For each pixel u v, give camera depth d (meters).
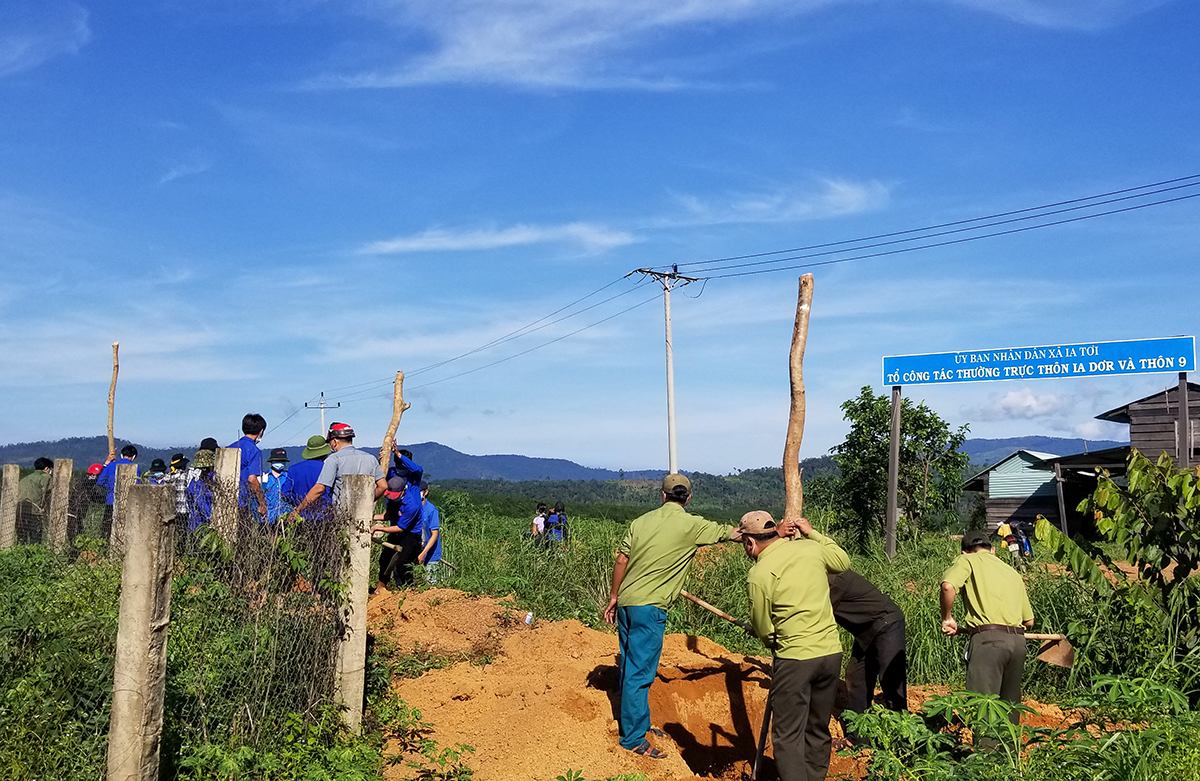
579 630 7.81
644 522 6.11
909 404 24.30
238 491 5.61
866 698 6.51
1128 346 17.03
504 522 17.38
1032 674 8.24
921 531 22.81
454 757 5.42
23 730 4.29
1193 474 7.88
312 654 5.54
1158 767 4.75
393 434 14.26
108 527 9.79
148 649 4.06
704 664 6.93
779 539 5.79
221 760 4.60
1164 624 7.80
